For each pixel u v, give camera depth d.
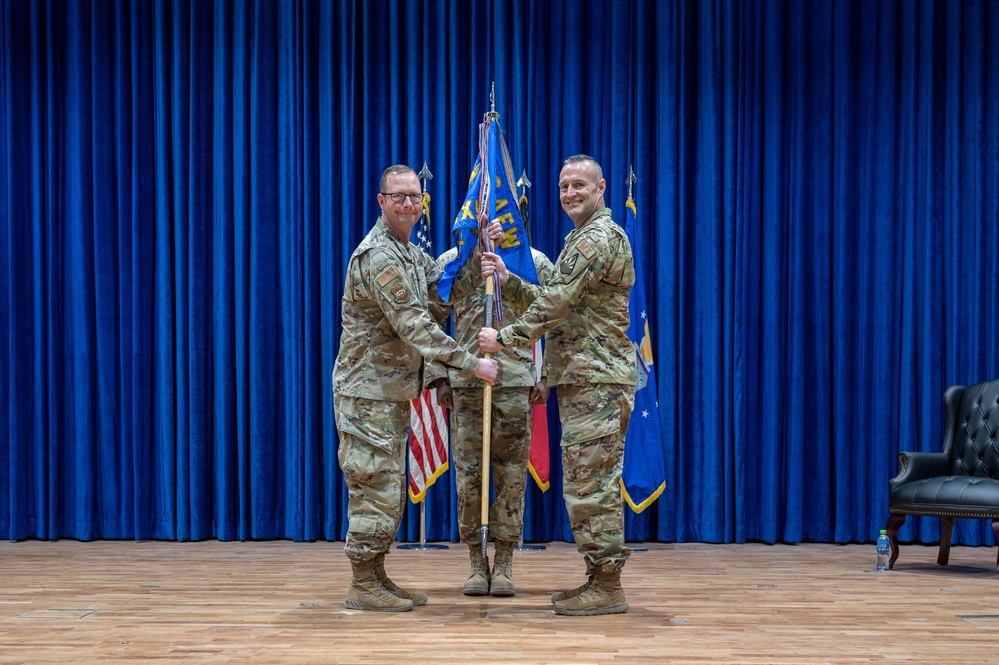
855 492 5.19
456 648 2.44
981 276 5.16
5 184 5.33
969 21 5.23
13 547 4.93
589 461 2.87
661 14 5.30
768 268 5.21
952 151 5.21
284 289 5.28
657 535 5.16
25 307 5.34
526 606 3.08
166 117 5.31
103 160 5.32
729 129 5.23
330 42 5.29
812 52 5.31
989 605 3.19
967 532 5.07
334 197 5.25
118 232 5.34
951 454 4.48
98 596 3.31
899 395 5.21
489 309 3.09
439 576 3.83
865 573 4.01
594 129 5.28
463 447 3.39
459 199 5.26
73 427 5.31
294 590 3.44
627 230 4.98
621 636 2.60
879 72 5.27
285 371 5.26
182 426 5.20
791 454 5.16
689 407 5.21
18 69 5.38
